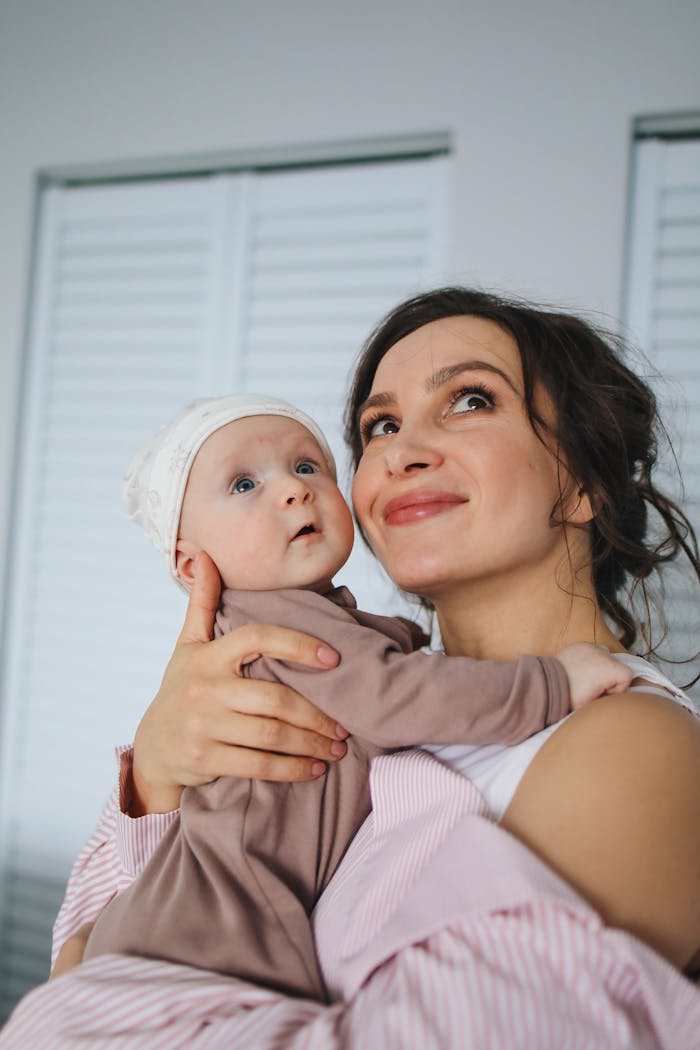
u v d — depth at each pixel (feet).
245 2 6.94
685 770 2.06
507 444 2.77
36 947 7.04
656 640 5.28
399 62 6.47
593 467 2.92
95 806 7.05
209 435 3.27
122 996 2.07
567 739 2.23
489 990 1.69
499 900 1.82
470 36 6.29
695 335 5.86
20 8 7.57
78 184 7.64
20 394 7.48
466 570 2.74
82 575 7.32
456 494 2.75
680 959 1.93
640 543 3.26
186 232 7.23
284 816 2.61
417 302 3.38
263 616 2.96
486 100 6.21
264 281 6.99
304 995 2.23
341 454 6.64
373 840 2.40
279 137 6.76
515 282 6.03
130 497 3.56
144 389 7.27
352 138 6.57
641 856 1.95
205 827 2.55
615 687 2.45
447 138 6.45
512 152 6.12
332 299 6.81
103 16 7.34
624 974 1.75
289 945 2.32
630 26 5.91
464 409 2.95
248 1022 1.92
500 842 1.95
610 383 3.15
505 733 2.40
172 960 2.27
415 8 6.46
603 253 5.88
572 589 2.92
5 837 7.21
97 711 7.15
